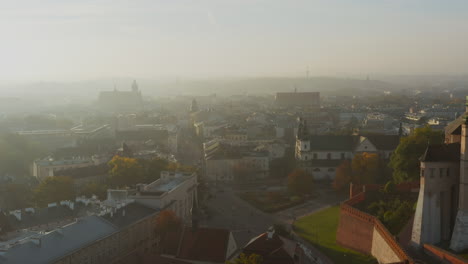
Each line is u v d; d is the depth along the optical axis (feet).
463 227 530.27
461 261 478.59
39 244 545.85
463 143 535.60
